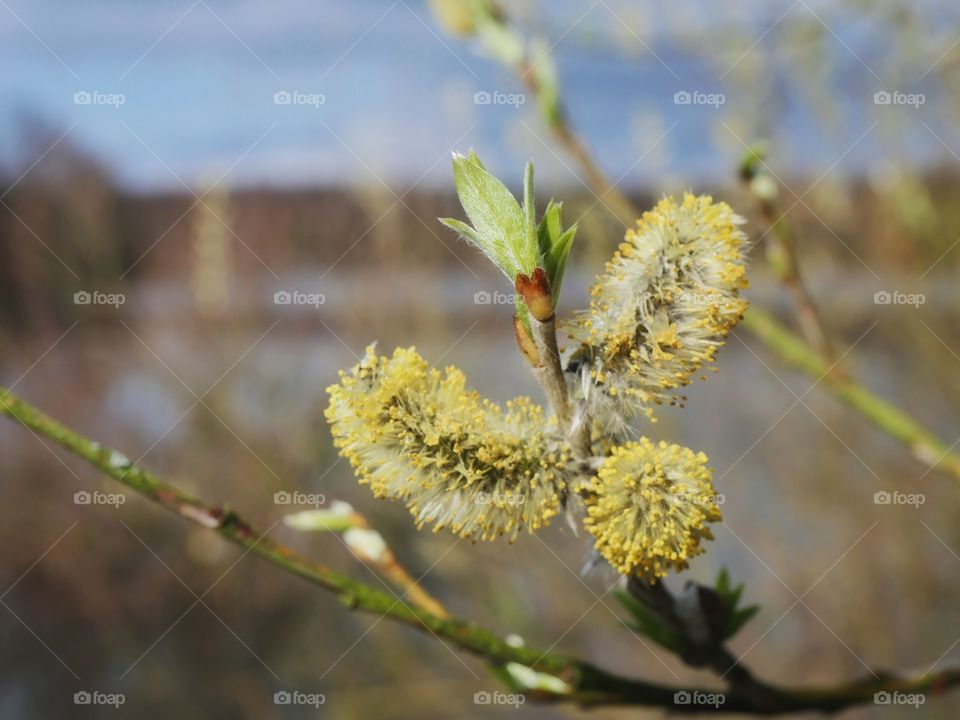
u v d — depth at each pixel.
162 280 7.23
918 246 5.23
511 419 1.42
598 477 1.38
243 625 6.64
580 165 2.50
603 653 5.65
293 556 1.49
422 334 6.27
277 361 6.85
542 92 2.51
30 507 6.90
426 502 1.39
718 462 6.07
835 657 5.88
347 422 1.40
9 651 6.78
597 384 1.40
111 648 6.73
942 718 5.43
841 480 5.96
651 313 1.40
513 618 5.58
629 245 1.45
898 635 5.89
